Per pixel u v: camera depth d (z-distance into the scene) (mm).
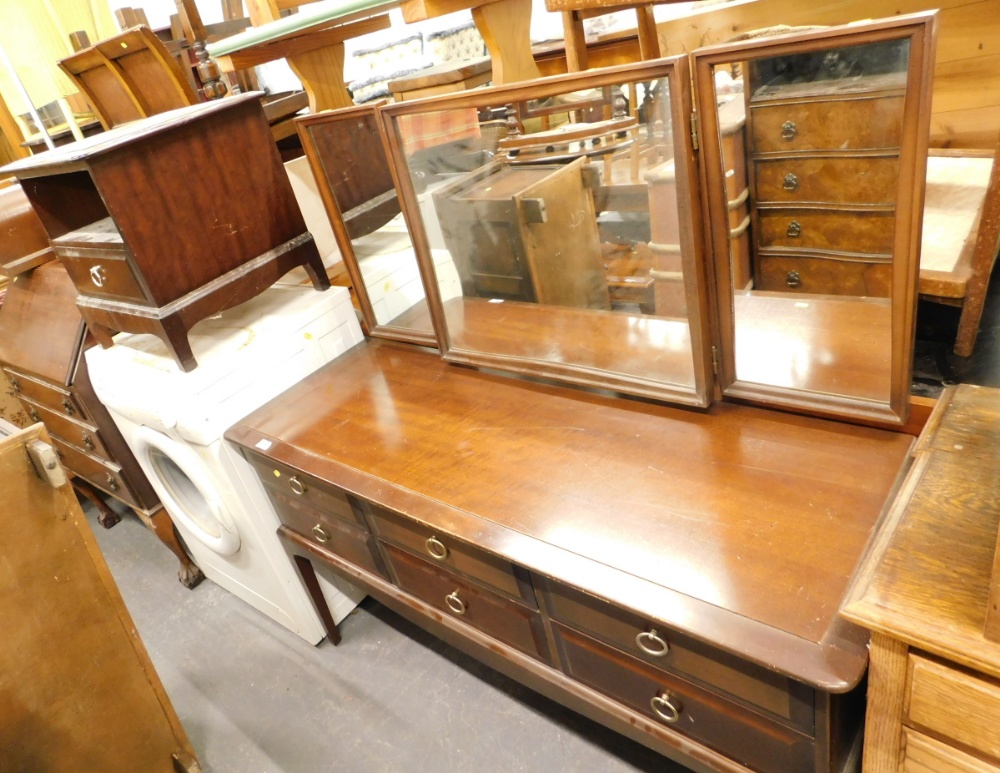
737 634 764
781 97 840
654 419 1154
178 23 2471
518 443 1179
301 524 1526
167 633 2023
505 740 1513
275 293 1757
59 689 1321
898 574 685
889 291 896
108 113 2234
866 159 819
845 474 940
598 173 1042
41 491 1225
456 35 3092
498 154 1156
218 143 1431
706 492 968
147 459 1778
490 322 1370
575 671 1086
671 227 1004
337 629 1851
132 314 1461
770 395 1077
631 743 1449
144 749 1489
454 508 1062
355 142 1385
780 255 957
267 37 1312
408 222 1353
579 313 1207
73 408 1888
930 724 692
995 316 1040
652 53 1412
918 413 964
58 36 3008
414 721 1601
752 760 905
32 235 2045
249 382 1511
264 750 1612
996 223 942
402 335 1602
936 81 1584
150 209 1345
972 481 768
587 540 938
